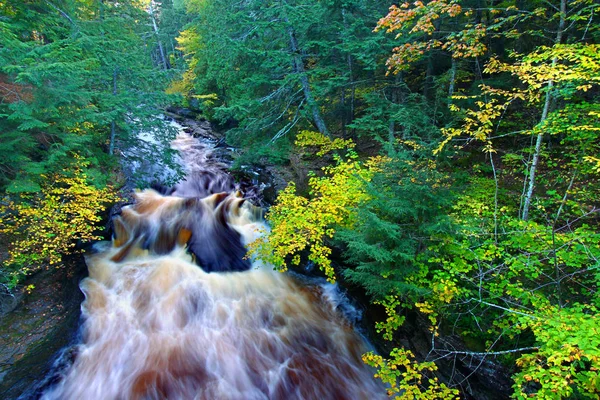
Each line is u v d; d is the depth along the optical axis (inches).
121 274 291.6
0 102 255.8
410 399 156.7
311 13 370.9
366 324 257.9
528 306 186.1
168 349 225.5
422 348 215.2
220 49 416.2
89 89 379.2
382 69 435.2
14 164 262.5
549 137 322.3
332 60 432.8
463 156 370.9
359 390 214.5
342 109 460.1
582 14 277.4
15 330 217.5
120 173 430.3
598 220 240.5
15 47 235.8
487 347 186.4
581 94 299.3
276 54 371.2
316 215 270.2
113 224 351.9
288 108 464.4
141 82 422.6
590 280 174.4
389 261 211.9
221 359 223.8
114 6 482.3
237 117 420.5
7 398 181.0
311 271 315.9
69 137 290.0
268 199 434.0
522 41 373.7
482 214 246.2
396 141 285.1
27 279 257.3
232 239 362.9
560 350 122.0
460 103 351.9
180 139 725.9
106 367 209.8
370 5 418.9
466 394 189.3
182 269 302.8
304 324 263.6
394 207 199.3
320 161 472.4
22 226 270.4
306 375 221.3
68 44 294.8
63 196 305.9
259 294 289.4
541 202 232.1
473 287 203.8
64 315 237.6
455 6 186.5
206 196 472.4
